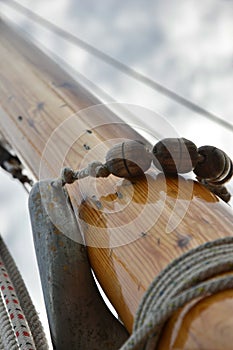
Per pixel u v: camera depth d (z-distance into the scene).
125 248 1.03
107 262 1.07
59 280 1.14
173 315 0.85
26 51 2.15
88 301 1.16
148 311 0.87
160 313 0.81
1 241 1.64
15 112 1.76
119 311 1.06
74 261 1.14
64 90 1.74
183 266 0.87
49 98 1.69
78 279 1.15
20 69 1.97
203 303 0.82
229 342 0.76
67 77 1.88
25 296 1.43
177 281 0.86
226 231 0.98
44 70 1.92
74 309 1.15
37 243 1.19
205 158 1.14
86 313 1.16
